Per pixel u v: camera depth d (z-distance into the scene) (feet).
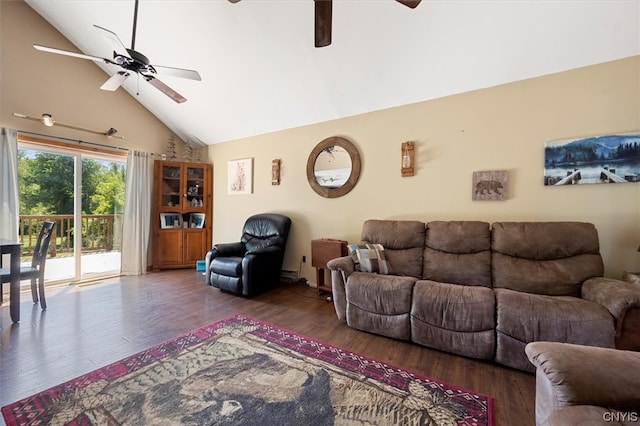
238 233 15.40
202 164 16.03
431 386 5.49
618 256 7.43
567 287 6.98
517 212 8.62
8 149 10.10
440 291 6.96
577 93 7.80
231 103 12.97
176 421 4.45
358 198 11.41
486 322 6.32
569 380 3.00
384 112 10.81
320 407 4.83
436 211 9.86
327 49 9.14
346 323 8.48
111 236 13.84
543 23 7.05
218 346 6.90
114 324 8.05
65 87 11.82
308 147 12.80
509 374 5.96
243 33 9.37
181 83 12.40
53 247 12.03
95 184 13.17
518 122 8.57
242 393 5.16
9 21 10.32
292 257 13.28
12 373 5.63
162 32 10.03
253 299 10.59
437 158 9.81
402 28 7.98
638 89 7.16
